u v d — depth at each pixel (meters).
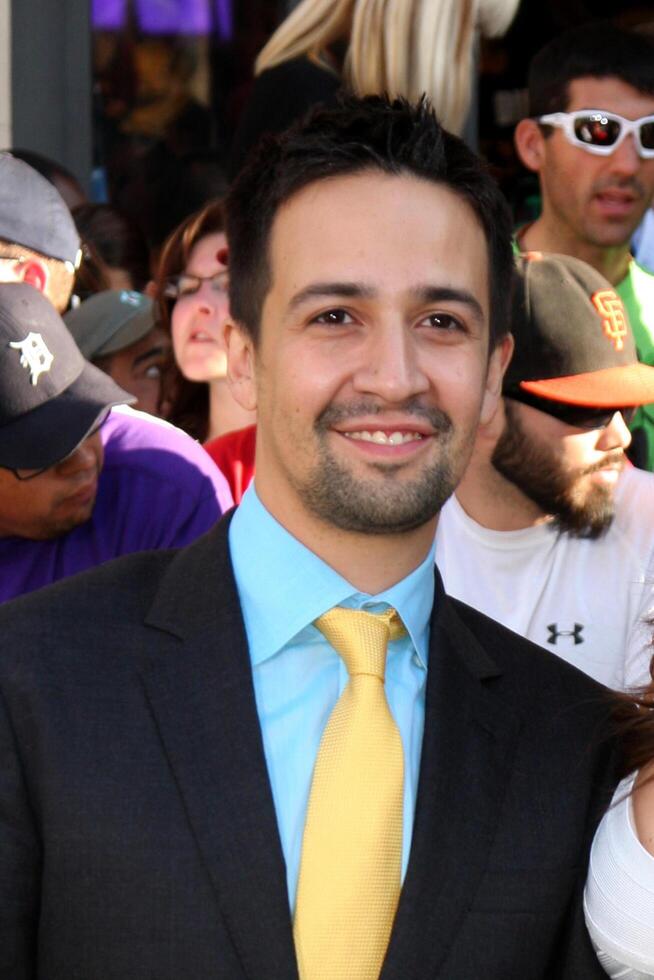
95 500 3.68
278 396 2.74
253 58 6.49
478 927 2.69
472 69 5.98
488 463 3.88
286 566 2.79
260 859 2.61
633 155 5.08
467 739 2.81
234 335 2.94
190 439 3.90
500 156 6.50
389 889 2.66
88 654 2.74
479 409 2.78
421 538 2.79
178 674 2.74
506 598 3.94
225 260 4.69
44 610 2.79
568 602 3.93
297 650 2.80
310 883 2.63
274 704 2.77
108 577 2.89
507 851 2.74
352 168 2.73
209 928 2.59
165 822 2.62
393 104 2.90
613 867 2.67
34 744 2.65
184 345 4.74
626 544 3.97
